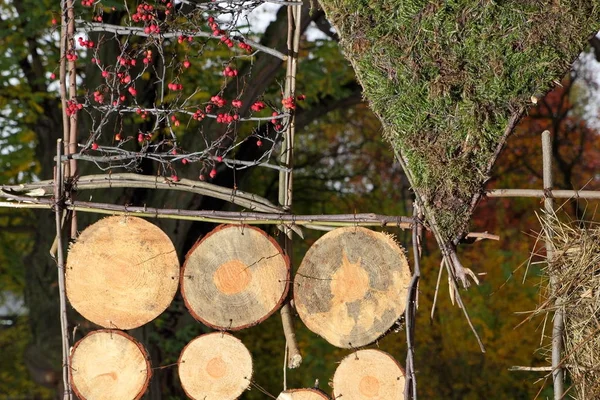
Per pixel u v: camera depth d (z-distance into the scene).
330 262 3.26
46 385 7.72
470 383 8.53
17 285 10.45
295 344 3.31
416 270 3.13
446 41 3.02
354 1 3.09
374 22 3.08
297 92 7.36
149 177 3.40
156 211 3.35
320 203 10.42
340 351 9.16
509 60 3.01
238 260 3.29
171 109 3.43
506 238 10.02
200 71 6.84
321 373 9.11
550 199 3.24
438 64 3.03
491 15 2.99
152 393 6.49
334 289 3.25
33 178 8.22
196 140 6.07
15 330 10.89
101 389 3.31
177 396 6.59
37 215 7.55
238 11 3.47
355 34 3.09
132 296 3.31
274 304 3.28
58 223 3.36
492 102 3.03
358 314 3.23
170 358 6.58
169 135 6.48
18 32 6.95
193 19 3.57
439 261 9.39
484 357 8.63
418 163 3.07
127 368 3.32
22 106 7.52
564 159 10.77
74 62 3.51
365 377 3.22
